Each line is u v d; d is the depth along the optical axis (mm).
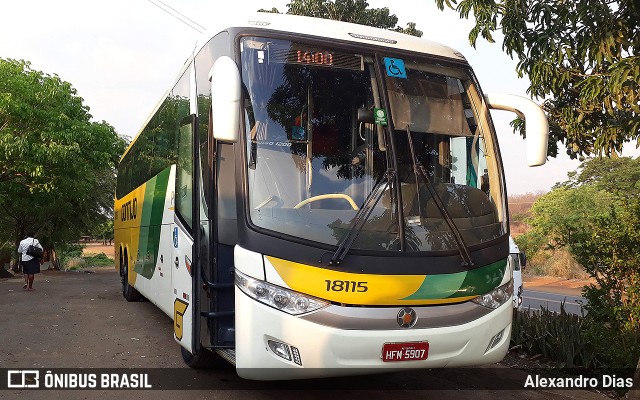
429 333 4426
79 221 30812
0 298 12844
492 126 5461
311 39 5133
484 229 4957
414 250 4539
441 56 5551
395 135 4988
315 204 4672
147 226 9023
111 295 13641
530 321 8281
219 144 5172
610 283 6934
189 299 5453
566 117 7402
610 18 6637
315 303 4250
